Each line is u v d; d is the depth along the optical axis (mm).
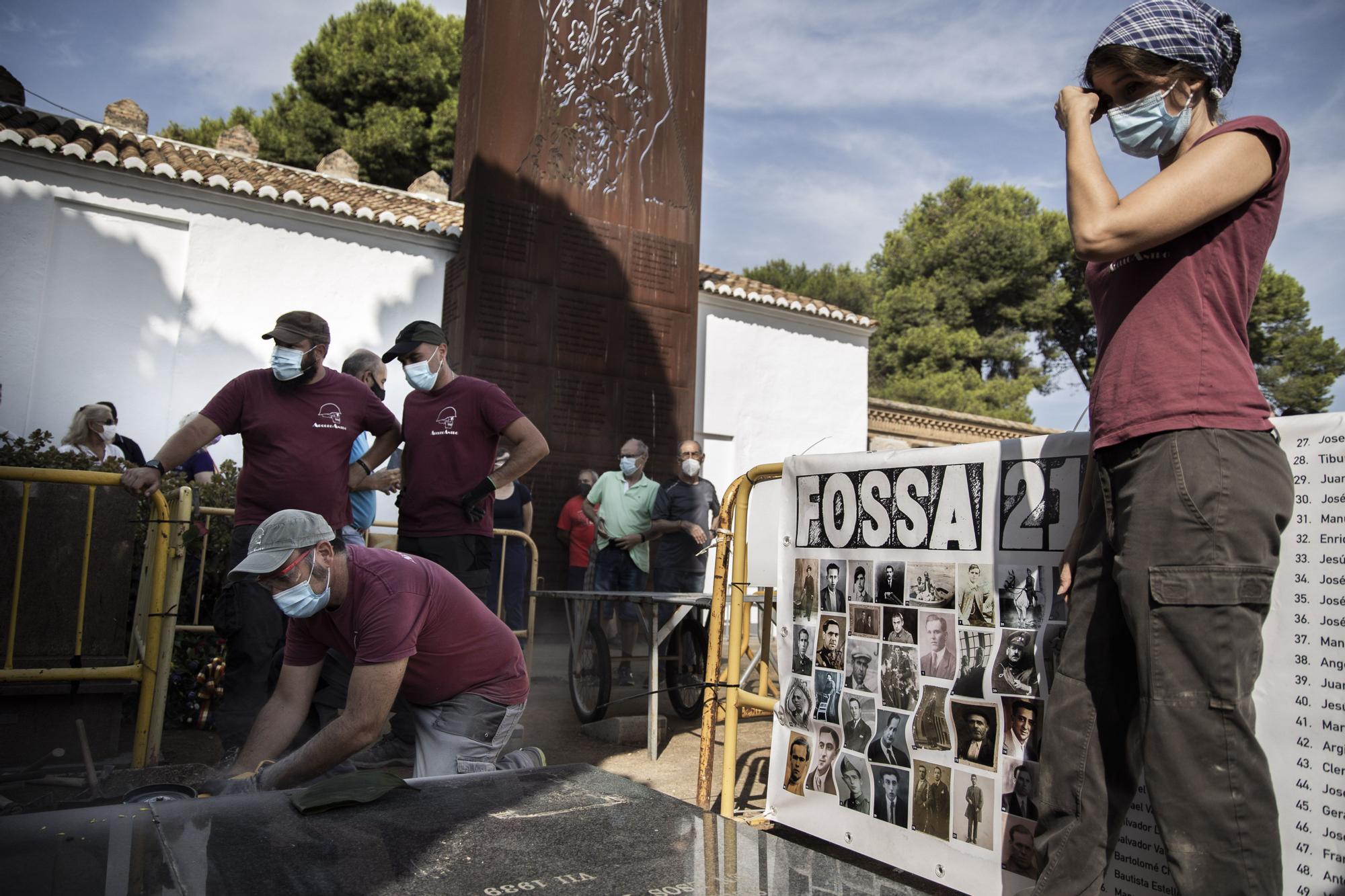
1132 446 1709
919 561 2611
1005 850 2275
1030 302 35969
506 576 7301
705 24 12820
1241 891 1534
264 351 10539
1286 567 1817
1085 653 1816
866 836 2682
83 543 3916
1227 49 1773
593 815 1905
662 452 11977
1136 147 1851
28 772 3652
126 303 9938
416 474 4160
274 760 2889
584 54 11805
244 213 10594
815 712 2914
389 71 25766
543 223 11383
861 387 15414
